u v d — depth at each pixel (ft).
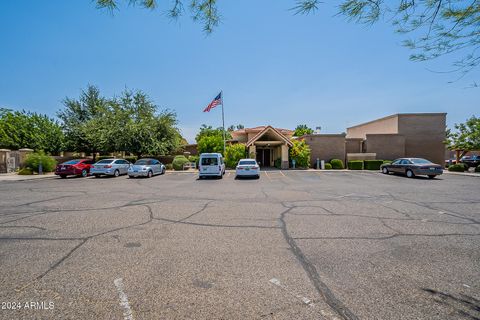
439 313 8.80
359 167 86.69
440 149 95.09
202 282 10.96
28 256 13.75
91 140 92.48
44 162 72.49
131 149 89.30
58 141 96.78
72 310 8.97
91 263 12.87
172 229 18.75
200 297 9.80
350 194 35.40
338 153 96.02
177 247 15.08
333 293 10.09
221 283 10.87
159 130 96.02
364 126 117.91
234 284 10.78
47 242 15.97
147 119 93.30
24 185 47.78
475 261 13.06
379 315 8.69
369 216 22.63
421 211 24.64
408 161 62.34
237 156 88.17
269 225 19.76
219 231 18.25
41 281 11.04
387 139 94.73
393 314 8.75
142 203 28.91
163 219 21.65
